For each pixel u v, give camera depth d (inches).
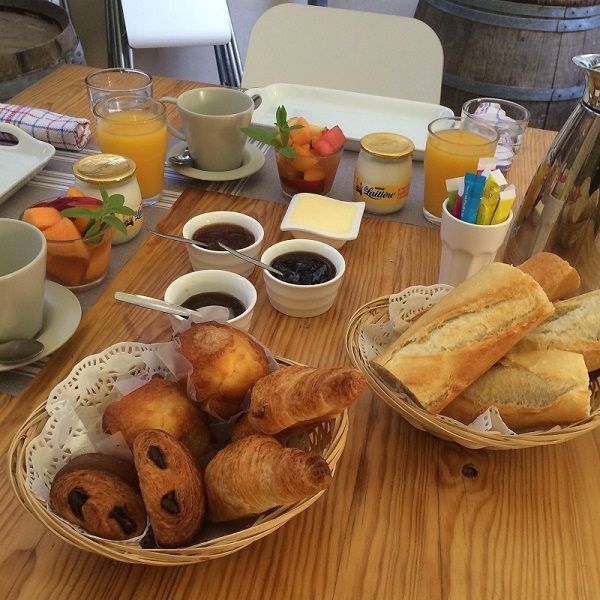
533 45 73.4
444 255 33.3
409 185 40.8
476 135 41.0
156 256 35.8
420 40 61.5
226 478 19.4
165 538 18.7
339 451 21.2
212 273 29.6
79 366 23.5
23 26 73.1
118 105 40.9
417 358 23.6
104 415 22.4
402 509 23.3
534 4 71.2
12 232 28.0
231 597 20.3
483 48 74.9
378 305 28.6
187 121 41.2
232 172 43.0
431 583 21.1
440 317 24.5
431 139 39.1
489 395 24.1
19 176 40.2
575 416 23.0
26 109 46.6
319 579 21.0
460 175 38.0
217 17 80.8
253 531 18.8
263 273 32.1
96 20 94.5
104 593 20.1
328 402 19.1
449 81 78.5
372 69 63.0
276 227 39.1
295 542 22.0
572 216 32.2
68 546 21.1
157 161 39.5
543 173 34.2
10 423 25.2
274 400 20.3
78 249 30.8
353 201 42.1
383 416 26.9
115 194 33.3
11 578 20.2
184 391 23.2
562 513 23.6
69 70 57.7
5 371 27.5
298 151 39.2
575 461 25.5
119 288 33.2
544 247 33.9
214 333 23.4
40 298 27.5
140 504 19.6
